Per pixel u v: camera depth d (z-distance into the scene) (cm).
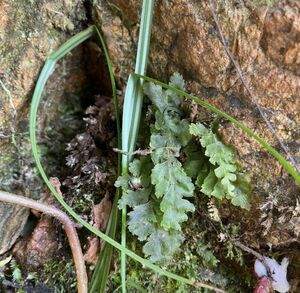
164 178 13
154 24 13
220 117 13
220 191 13
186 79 13
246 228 13
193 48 13
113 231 13
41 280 14
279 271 13
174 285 14
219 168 12
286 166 11
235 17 12
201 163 13
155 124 13
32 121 13
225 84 13
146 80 13
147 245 13
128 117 13
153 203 13
